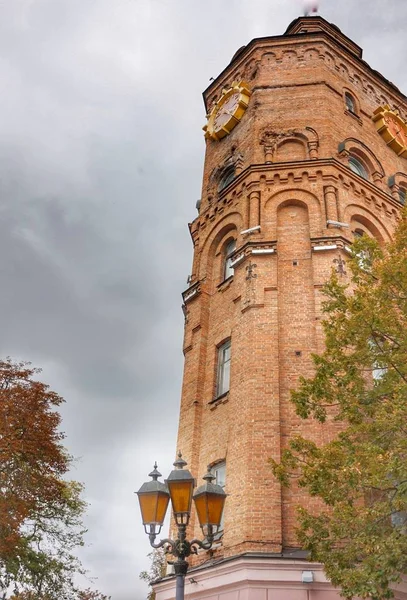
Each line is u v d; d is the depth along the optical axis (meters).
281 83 27.61
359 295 14.58
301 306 20.17
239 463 17.89
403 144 29.08
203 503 12.13
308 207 22.73
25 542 25.02
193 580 16.94
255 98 27.39
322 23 31.66
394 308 14.88
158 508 12.27
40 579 26.36
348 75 29.47
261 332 19.81
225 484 18.25
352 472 12.28
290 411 18.22
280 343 19.55
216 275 24.27
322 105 26.28
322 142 25.05
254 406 18.42
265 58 29.12
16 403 25.64
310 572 14.89
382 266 14.56
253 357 19.34
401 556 11.26
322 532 12.98
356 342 14.37
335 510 12.51
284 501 16.72
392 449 12.27
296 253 21.56
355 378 14.20
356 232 23.39
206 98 32.53
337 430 17.34
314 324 19.66
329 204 22.52
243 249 22.02
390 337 14.40
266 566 15.17
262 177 24.02
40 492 25.39
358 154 26.55
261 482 17.06
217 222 25.38
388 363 14.18
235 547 16.41
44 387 26.98
